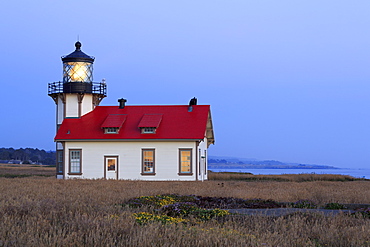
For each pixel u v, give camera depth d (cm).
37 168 9075
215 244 1398
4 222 1551
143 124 4812
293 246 1473
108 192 2922
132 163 4844
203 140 5016
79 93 5181
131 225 1566
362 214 2112
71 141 4938
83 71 5256
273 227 1714
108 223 1572
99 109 5331
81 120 5162
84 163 4916
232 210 2247
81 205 2012
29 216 1708
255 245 1418
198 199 2750
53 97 5328
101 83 5391
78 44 5375
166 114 5097
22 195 2603
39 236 1426
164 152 4800
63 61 5275
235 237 1482
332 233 1590
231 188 3591
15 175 5919
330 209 2400
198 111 5094
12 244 1316
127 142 4866
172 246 1353
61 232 1452
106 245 1335
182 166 4775
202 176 5044
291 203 2572
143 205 2370
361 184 4312
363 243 1492
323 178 5981
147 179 4803
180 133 4800
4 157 18738
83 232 1473
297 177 5997
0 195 2531
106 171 4875
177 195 2861
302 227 1722
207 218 1988
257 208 2444
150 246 1350
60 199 2347
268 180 5594
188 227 1639
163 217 1898
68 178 4791
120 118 5050
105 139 4850
